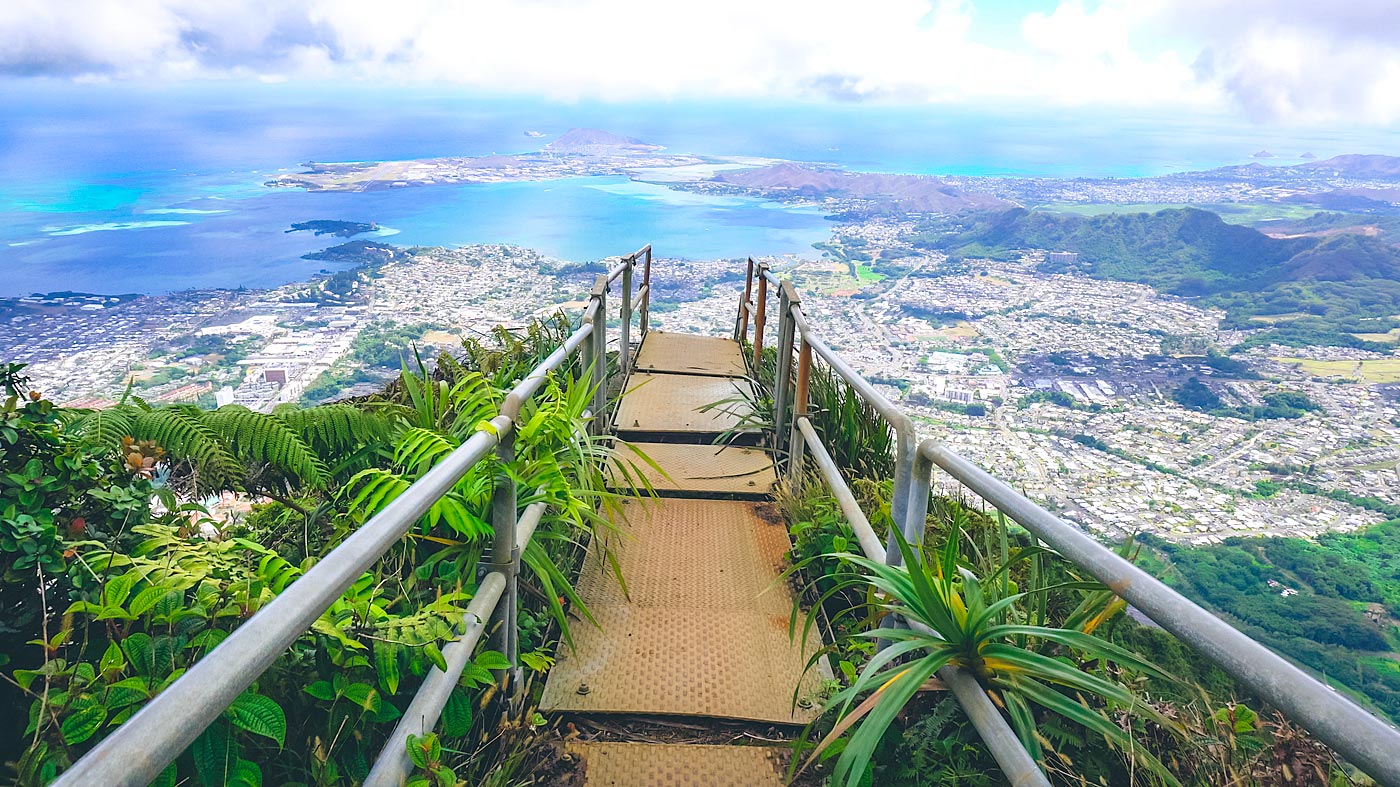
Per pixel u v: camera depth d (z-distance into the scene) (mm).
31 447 1778
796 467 3730
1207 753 1706
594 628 2596
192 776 1300
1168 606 1049
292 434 2586
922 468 1942
